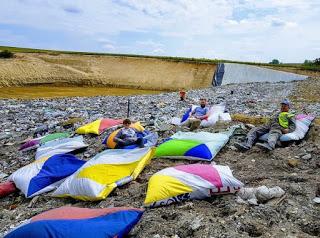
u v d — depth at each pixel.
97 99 32.38
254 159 10.04
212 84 70.50
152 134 12.52
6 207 8.65
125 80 71.25
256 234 5.94
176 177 7.47
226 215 6.69
